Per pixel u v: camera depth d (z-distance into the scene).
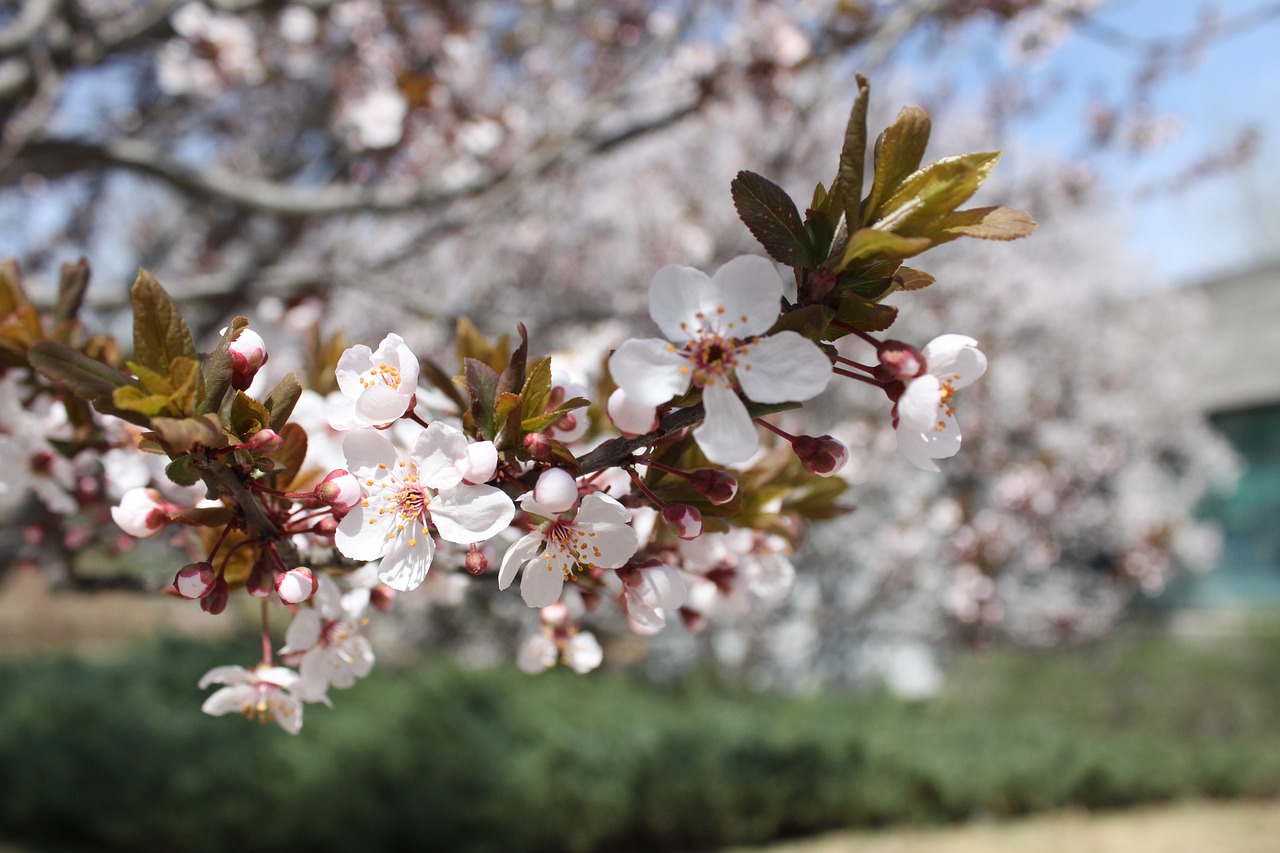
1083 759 8.95
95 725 6.77
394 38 4.38
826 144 7.16
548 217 6.98
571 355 1.64
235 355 1.00
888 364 0.93
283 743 6.54
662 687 9.19
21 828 6.74
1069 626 8.92
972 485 7.62
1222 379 16.03
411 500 0.96
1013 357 9.46
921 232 0.92
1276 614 13.05
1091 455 10.81
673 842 7.23
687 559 1.35
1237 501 15.52
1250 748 10.16
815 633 7.54
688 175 7.98
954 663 12.27
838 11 3.90
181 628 11.85
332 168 4.79
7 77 3.25
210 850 6.23
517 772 6.59
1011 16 4.27
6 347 1.47
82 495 1.70
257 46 4.42
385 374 1.02
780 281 0.91
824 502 1.46
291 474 1.05
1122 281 14.34
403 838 6.32
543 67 5.75
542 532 0.98
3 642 13.12
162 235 5.57
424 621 8.27
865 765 7.95
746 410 0.90
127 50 4.15
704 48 4.23
